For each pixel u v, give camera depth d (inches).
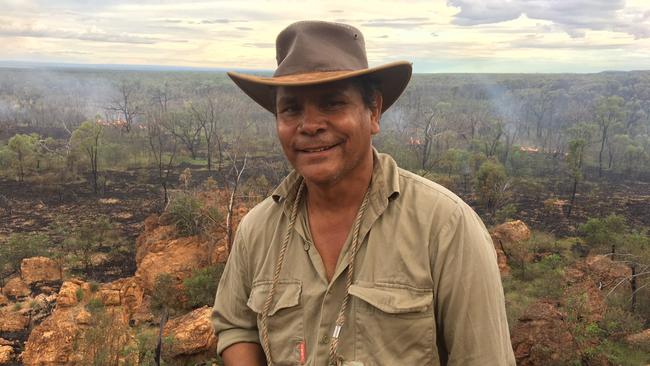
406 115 3499.0
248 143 2682.1
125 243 1312.7
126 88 5738.2
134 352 626.5
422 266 72.9
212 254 1003.9
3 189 1959.9
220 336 94.1
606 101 3708.2
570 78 6830.7
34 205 1755.7
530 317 606.9
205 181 1959.9
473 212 76.8
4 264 1096.8
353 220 78.5
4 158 2190.0
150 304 865.5
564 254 1162.0
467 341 71.1
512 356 75.1
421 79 7819.9
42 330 660.7
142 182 2117.4
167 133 3262.8
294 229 82.4
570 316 595.5
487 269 72.1
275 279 82.2
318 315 77.9
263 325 82.4
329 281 78.2
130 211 1684.3
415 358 71.9
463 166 2096.5
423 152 2292.1
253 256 88.8
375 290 73.3
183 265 979.9
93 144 2166.6
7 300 950.4
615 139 2918.3
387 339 72.0
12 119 4183.1
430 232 73.5
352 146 75.1
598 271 887.1
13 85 6934.1
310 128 73.7
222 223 1096.2
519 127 3988.7
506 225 1173.1
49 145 2901.1
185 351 637.3
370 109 78.7
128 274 1105.4
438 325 75.2
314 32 76.4
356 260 75.9
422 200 75.5
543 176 2364.7
